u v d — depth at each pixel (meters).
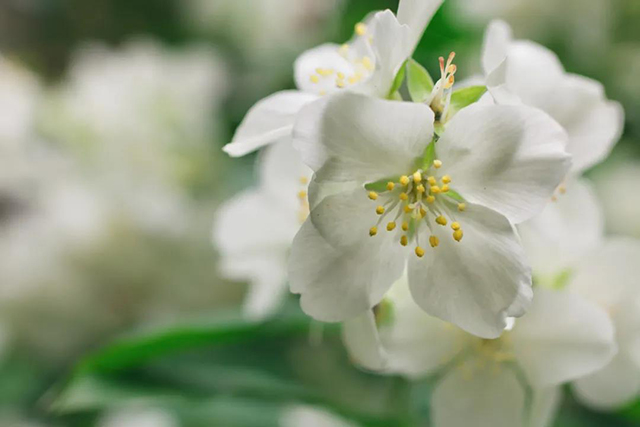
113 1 0.49
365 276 0.24
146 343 0.29
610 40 0.39
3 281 0.37
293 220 0.29
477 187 0.24
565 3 0.39
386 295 0.25
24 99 0.42
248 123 0.25
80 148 0.41
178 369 0.30
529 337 0.26
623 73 0.40
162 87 0.43
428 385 0.30
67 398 0.29
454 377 0.26
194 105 0.43
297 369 0.32
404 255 0.24
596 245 0.27
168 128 0.42
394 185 0.24
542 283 0.26
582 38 0.39
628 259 0.26
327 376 0.33
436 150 0.24
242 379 0.31
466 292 0.24
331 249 0.24
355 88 0.24
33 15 0.51
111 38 0.50
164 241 0.38
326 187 0.24
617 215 0.38
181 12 0.49
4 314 0.37
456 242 0.24
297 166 0.28
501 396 0.26
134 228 0.37
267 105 0.25
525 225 0.26
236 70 0.46
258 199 0.29
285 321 0.30
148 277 0.38
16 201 0.42
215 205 0.39
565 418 0.31
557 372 0.25
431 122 0.24
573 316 0.25
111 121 0.41
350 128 0.24
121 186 0.39
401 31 0.24
